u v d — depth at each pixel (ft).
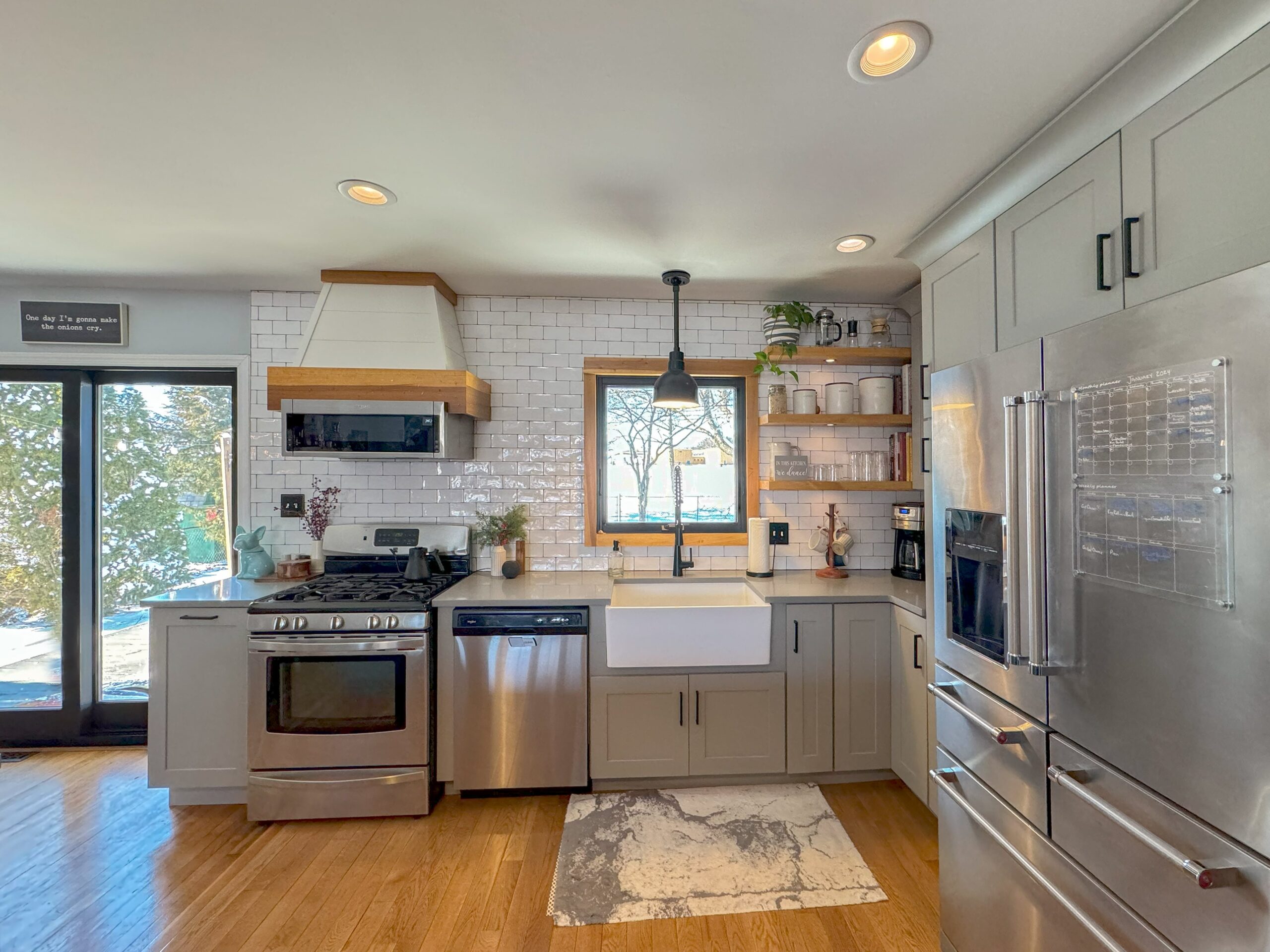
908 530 9.45
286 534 9.72
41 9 3.63
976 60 4.16
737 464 10.28
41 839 7.20
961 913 5.31
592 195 6.24
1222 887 3.04
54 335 9.35
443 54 4.08
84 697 9.59
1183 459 3.25
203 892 6.27
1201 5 3.53
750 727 8.19
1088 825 3.95
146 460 9.85
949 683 5.50
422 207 6.51
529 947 5.59
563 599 7.96
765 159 5.49
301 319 9.59
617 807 7.85
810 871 6.61
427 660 7.60
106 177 5.83
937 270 7.03
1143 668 3.51
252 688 7.45
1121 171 4.34
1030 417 4.22
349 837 7.23
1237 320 2.96
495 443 9.93
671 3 3.63
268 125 4.94
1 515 9.48
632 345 10.06
